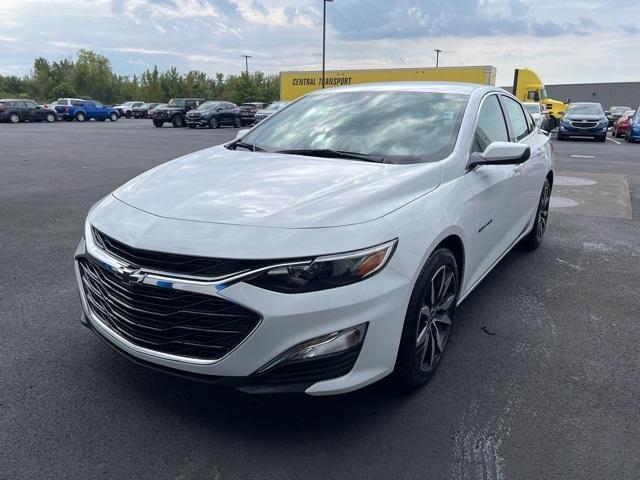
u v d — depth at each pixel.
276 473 2.37
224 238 2.40
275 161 3.33
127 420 2.71
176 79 87.44
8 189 9.25
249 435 2.62
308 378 2.40
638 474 2.39
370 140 3.59
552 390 3.06
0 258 5.27
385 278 2.50
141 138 23.09
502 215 4.06
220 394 2.95
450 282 3.14
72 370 3.16
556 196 9.24
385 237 2.53
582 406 2.90
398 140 3.54
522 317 4.05
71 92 78.62
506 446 2.57
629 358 3.44
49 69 87.31
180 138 23.31
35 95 86.62
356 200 2.67
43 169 12.01
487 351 3.50
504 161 3.40
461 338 3.69
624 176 11.81
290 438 2.60
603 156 16.34
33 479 2.30
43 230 6.41
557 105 33.81
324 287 2.36
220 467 2.40
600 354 3.49
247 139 4.05
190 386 3.01
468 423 2.74
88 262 2.87
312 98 4.41
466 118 3.68
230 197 2.74
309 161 3.31
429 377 3.08
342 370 2.44
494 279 4.88
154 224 2.57
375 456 2.49
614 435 2.66
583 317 4.06
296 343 2.34
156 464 2.41
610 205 8.45
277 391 2.38
